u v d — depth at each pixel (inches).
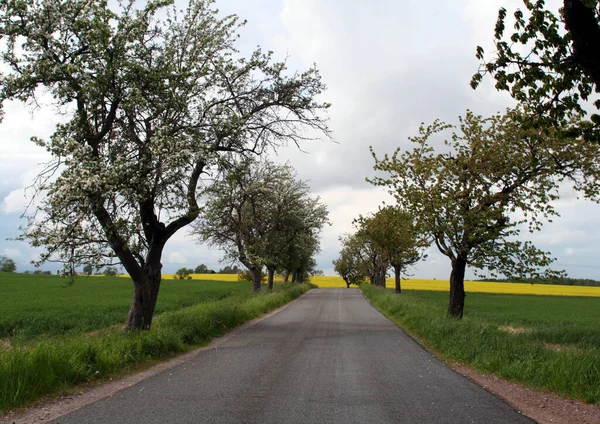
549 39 307.9
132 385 320.2
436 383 334.3
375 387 316.2
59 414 247.9
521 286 3469.5
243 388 309.6
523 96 339.9
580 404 287.6
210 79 613.9
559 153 649.6
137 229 514.0
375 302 1331.2
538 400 295.7
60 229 476.4
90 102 512.7
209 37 592.1
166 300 1272.1
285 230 1461.6
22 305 1069.8
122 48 514.9
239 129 598.5
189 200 557.0
